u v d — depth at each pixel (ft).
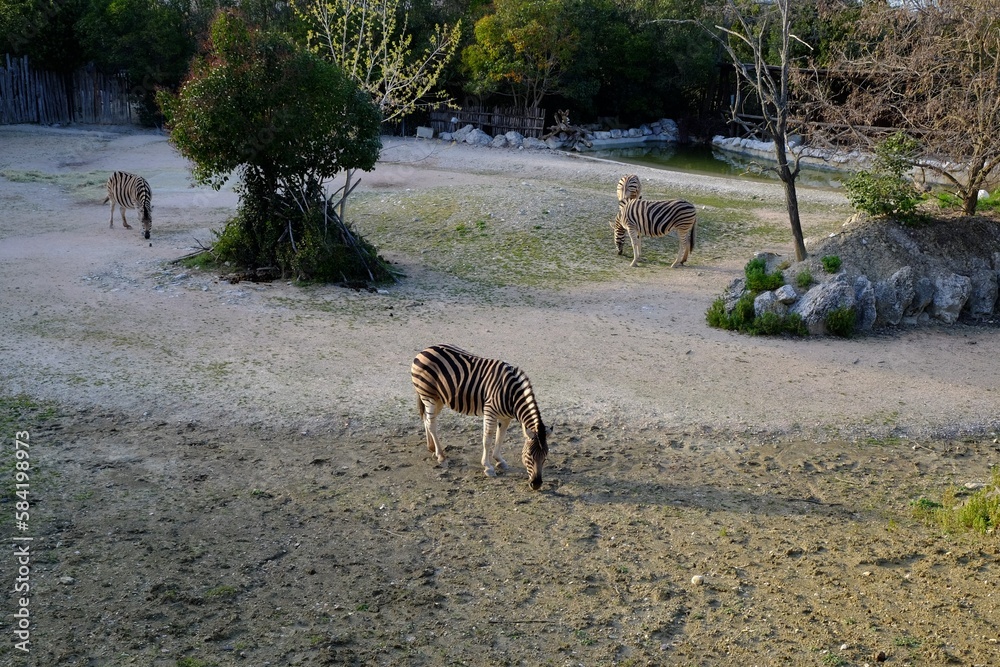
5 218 67.31
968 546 26.35
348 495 28.45
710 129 146.61
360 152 53.78
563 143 129.70
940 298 49.85
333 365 39.34
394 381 37.88
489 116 132.26
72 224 67.00
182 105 51.37
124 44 115.34
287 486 28.84
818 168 118.83
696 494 29.55
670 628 22.09
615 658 20.81
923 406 37.37
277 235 54.19
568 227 69.05
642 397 37.11
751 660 20.83
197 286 50.70
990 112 55.01
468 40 131.64
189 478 28.91
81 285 49.49
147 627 21.21
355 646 20.94
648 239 67.82
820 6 61.57
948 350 45.39
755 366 41.60
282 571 24.00
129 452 30.40
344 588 23.36
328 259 52.85
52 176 85.81
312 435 32.55
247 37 50.85
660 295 54.34
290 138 51.39
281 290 51.16
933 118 58.85
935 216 55.36
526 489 29.37
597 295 54.03
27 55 116.67
